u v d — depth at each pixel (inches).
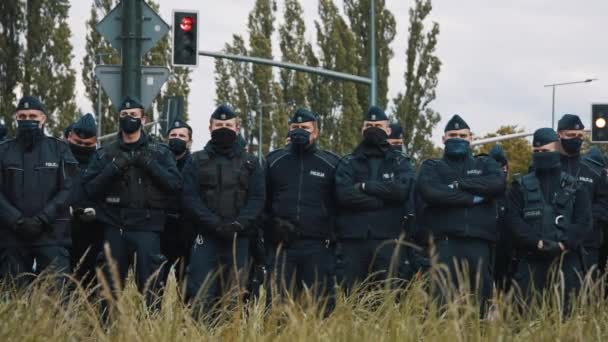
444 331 290.5
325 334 296.0
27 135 459.5
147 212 471.8
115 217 471.8
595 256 521.3
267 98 2876.5
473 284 483.2
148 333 297.9
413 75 2593.5
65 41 2071.9
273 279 339.6
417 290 317.1
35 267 455.5
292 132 497.4
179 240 511.5
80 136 515.2
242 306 331.0
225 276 466.6
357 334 294.2
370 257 495.5
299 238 495.2
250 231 474.6
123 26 603.5
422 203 495.5
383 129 501.4
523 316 327.6
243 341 311.4
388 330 300.4
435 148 2600.9
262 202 475.5
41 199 458.9
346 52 2696.9
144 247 470.3
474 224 484.7
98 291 346.6
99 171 472.4
